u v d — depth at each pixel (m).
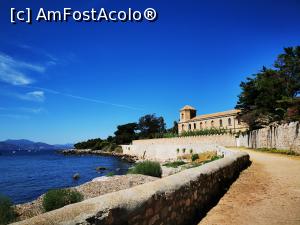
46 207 11.41
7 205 11.12
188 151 57.69
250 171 15.45
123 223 4.36
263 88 42.91
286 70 42.28
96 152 119.19
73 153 132.50
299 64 41.47
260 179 12.64
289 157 23.97
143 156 82.19
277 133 32.88
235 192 10.14
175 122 123.44
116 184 17.36
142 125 125.06
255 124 46.88
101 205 4.10
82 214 3.75
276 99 40.53
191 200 7.30
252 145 44.88
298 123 26.84
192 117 101.94
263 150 34.84
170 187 6.21
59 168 56.03
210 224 6.87
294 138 27.69
